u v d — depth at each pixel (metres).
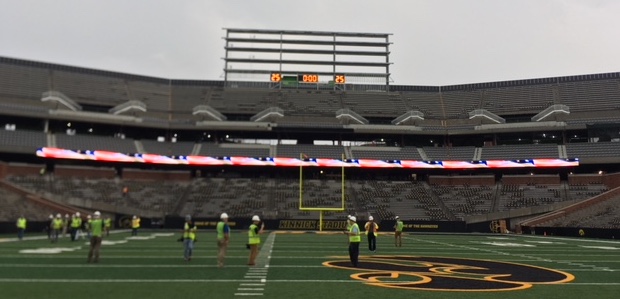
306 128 53.19
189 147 53.06
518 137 55.97
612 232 35.16
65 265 15.36
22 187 44.22
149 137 55.31
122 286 11.39
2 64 52.19
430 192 51.38
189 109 56.75
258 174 53.56
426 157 54.09
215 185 50.84
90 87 55.19
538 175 51.41
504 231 44.44
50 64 54.94
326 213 46.75
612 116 51.81
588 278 13.70
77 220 27.62
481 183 52.31
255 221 16.39
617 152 48.66
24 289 10.79
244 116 57.12
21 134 47.47
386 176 54.59
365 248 24.09
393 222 44.84
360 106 58.91
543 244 28.75
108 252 20.30
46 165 47.94
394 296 10.48
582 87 55.94
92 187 47.28
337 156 53.59
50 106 49.66
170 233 37.25
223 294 10.55
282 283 12.16
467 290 11.33
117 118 50.69
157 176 51.28
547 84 58.00
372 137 57.28
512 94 58.28
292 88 61.59
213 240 29.38
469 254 21.11
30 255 18.48
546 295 10.83
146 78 59.81
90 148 49.09
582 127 50.69
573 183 49.94
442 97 61.00
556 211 44.31
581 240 33.78
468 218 45.12
